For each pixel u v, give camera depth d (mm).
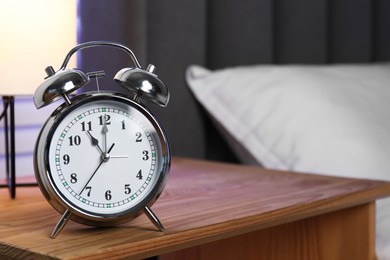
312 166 1267
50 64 905
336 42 1804
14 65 883
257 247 1092
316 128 1313
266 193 979
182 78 1445
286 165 1298
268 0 1601
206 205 885
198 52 1478
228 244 1097
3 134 1184
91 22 1259
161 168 762
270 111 1362
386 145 1310
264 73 1442
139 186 753
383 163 1270
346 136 1301
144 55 1345
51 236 729
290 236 1104
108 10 1285
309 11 1703
